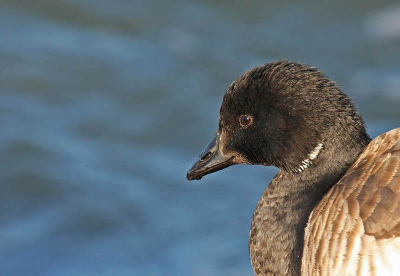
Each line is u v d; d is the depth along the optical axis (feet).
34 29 61.26
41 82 53.88
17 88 53.26
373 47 61.98
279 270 26.37
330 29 64.95
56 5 64.85
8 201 42.45
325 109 25.86
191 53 59.47
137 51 59.21
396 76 57.36
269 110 26.45
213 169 28.45
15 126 48.65
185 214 42.22
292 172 26.94
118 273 37.70
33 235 40.34
